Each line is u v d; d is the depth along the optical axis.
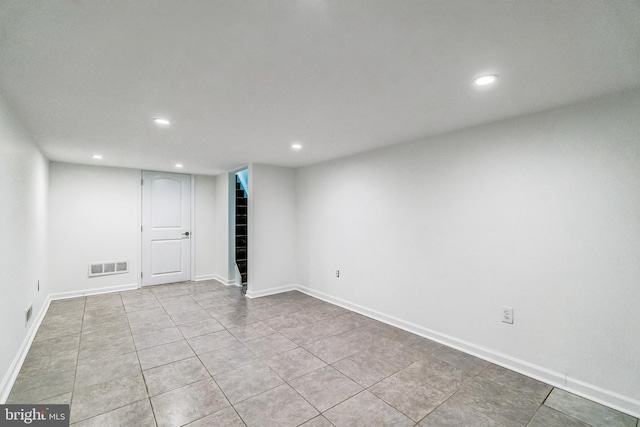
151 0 1.06
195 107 2.14
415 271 3.10
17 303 2.39
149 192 5.06
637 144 1.85
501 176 2.45
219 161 4.29
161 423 1.77
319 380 2.23
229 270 5.23
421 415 1.84
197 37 1.31
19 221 2.44
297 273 4.88
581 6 1.11
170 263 5.29
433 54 1.46
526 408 1.91
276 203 4.67
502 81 1.75
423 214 3.02
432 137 2.94
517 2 1.09
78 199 4.43
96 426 1.74
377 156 3.50
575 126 2.07
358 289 3.77
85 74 1.64
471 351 2.64
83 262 4.47
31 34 1.26
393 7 1.12
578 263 2.07
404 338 2.98
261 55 1.46
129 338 2.98
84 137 2.92
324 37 1.31
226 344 2.85
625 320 1.90
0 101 1.89
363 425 1.75
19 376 2.27
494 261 2.49
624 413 1.87
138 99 1.99
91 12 1.12
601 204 1.98
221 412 1.87
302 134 2.87
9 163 2.12
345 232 3.96
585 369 2.04
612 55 1.46
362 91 1.89
